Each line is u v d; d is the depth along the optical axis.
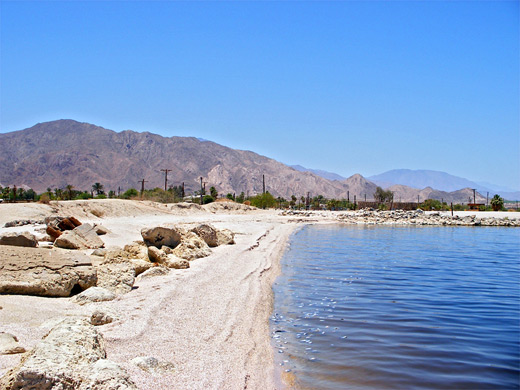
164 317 10.49
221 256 21.89
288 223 63.09
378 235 48.09
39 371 5.44
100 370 5.84
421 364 9.66
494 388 8.54
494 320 13.35
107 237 23.88
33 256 11.99
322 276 20.34
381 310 14.23
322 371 9.03
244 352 9.25
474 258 29.50
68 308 10.38
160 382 7.00
